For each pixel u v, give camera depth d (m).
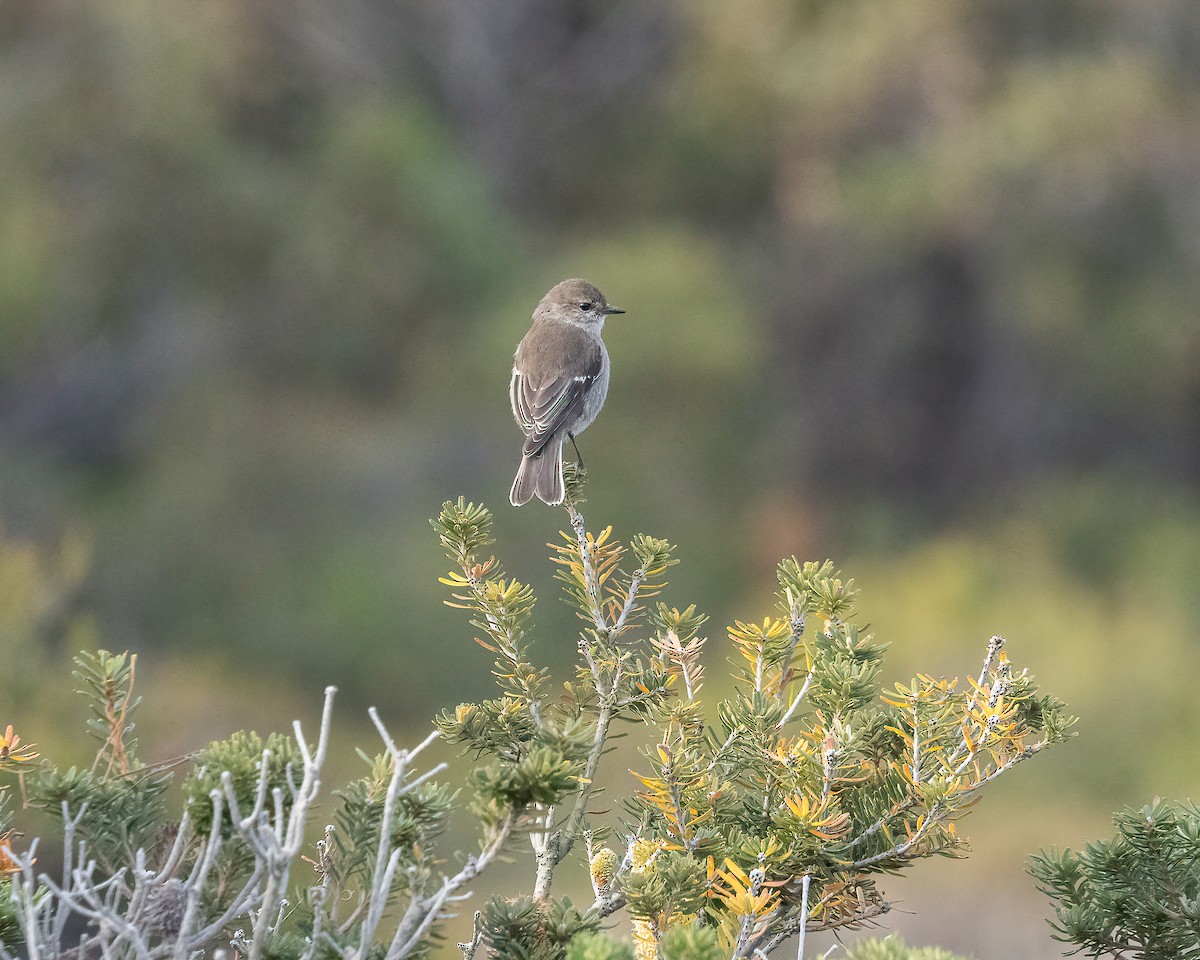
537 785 2.29
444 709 2.94
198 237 23.88
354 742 17.31
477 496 21.48
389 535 20.75
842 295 24.61
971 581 21.02
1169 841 2.69
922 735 2.79
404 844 2.51
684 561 21.28
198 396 22.98
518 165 29.33
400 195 24.52
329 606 19.39
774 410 24.39
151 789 2.66
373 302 24.27
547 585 19.36
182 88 23.69
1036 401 24.27
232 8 24.88
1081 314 22.86
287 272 24.23
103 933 2.17
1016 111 22.94
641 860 2.70
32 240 22.55
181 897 2.34
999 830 14.12
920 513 24.19
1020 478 24.27
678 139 27.64
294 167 25.28
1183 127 22.86
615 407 23.22
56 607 8.57
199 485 20.94
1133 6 24.33
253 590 19.62
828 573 3.17
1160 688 17.58
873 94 24.25
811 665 3.06
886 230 23.16
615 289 24.14
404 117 25.70
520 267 26.17
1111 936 2.72
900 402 24.59
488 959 2.59
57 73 23.59
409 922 2.21
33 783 2.65
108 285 23.70
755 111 25.88
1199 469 24.11
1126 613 20.41
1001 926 11.64
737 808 2.84
